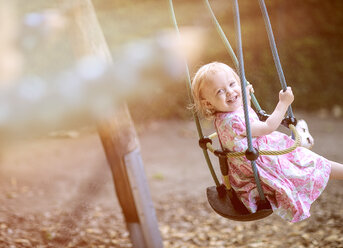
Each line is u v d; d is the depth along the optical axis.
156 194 7.36
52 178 7.20
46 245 4.95
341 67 13.35
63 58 8.89
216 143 9.91
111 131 4.11
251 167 2.76
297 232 5.77
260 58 12.43
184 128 11.15
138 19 11.93
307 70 13.23
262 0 2.85
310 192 2.80
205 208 6.79
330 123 11.53
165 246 5.50
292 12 13.36
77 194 6.31
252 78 12.27
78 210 3.70
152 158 9.20
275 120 2.78
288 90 2.84
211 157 9.16
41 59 8.61
